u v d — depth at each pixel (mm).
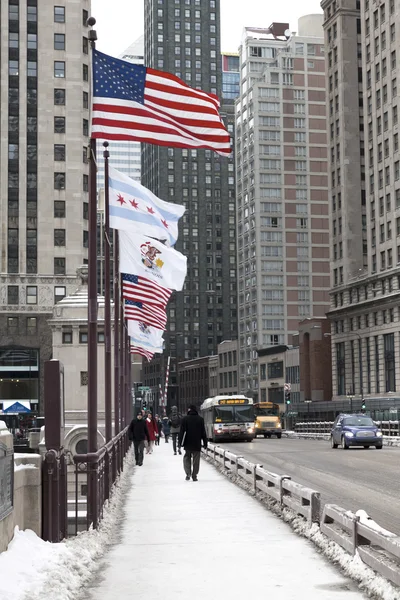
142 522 19172
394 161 132000
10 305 127125
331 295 154000
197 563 13664
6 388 125812
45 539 14656
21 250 128625
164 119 22469
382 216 136125
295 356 168750
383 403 119500
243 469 29438
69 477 34688
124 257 42688
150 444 52844
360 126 153750
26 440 66812
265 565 13234
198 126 22531
